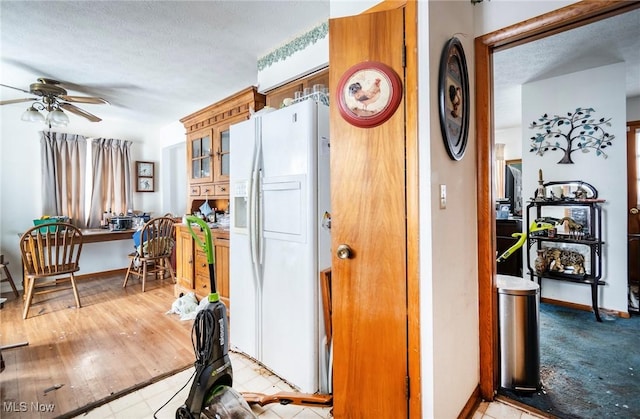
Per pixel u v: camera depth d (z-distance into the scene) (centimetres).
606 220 287
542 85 318
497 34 159
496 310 176
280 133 185
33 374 194
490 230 171
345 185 144
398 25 133
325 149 175
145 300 337
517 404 165
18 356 216
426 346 128
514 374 175
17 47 242
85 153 426
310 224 168
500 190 513
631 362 202
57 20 207
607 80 284
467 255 161
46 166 392
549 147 315
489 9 162
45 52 251
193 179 386
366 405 143
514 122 477
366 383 143
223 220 349
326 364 173
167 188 510
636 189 366
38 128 396
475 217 171
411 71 129
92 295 355
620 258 281
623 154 279
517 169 491
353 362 145
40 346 231
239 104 311
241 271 218
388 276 137
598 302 291
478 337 173
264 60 270
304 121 170
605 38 236
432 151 127
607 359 206
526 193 329
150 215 489
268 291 194
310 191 168
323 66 228
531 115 325
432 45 127
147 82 317
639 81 320
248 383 186
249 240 201
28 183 390
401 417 135
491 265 171
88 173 435
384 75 133
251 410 149
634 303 302
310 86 245
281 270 185
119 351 223
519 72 299
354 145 142
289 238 179
